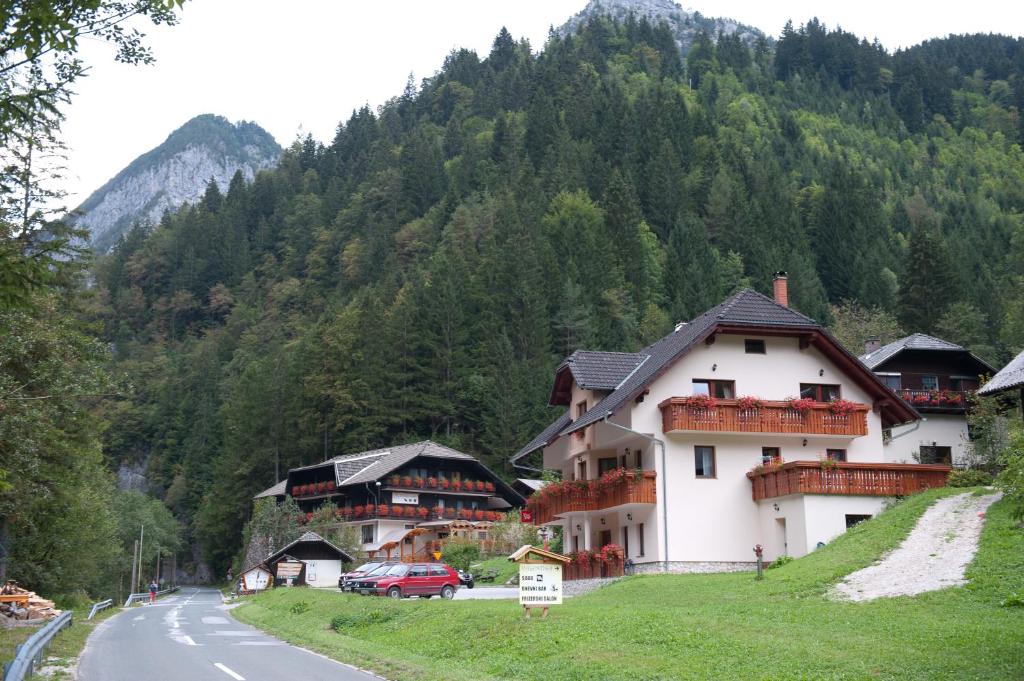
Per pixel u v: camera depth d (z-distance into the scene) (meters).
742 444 38.31
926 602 20.33
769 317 39.06
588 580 35.81
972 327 86.50
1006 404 41.25
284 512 77.19
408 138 198.25
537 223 122.69
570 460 46.25
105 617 42.09
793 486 34.78
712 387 38.69
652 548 37.12
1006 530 23.94
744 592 24.86
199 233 196.12
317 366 103.56
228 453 104.19
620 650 17.94
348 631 27.53
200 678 18.23
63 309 31.27
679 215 132.75
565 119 173.12
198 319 185.25
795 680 14.80
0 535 38.75
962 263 114.31
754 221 130.88
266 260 187.38
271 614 36.97
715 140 168.12
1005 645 15.66
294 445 103.12
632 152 153.75
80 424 32.44
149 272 198.25
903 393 52.31
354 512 76.19
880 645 16.41
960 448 51.72
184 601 66.81
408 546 73.25
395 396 98.44
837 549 27.52
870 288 114.50
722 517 37.31
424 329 101.56
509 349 92.00
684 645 17.75
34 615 34.56
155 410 141.50
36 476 30.53
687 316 109.25
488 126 198.62
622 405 36.69
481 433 97.19
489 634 21.62
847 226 128.75
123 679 18.08
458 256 114.75
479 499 80.12
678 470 37.44
